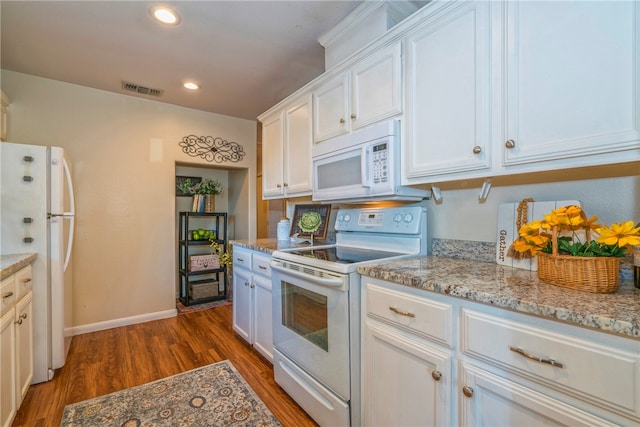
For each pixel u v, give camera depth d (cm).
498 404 91
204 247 428
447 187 169
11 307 155
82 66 249
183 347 253
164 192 333
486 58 118
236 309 274
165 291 331
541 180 133
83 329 286
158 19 189
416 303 114
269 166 276
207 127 363
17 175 192
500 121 115
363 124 173
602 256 93
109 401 178
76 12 181
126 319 308
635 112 86
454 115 130
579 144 96
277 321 194
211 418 164
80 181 286
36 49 223
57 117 275
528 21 108
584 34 95
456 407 102
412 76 147
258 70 258
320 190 202
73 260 282
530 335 84
